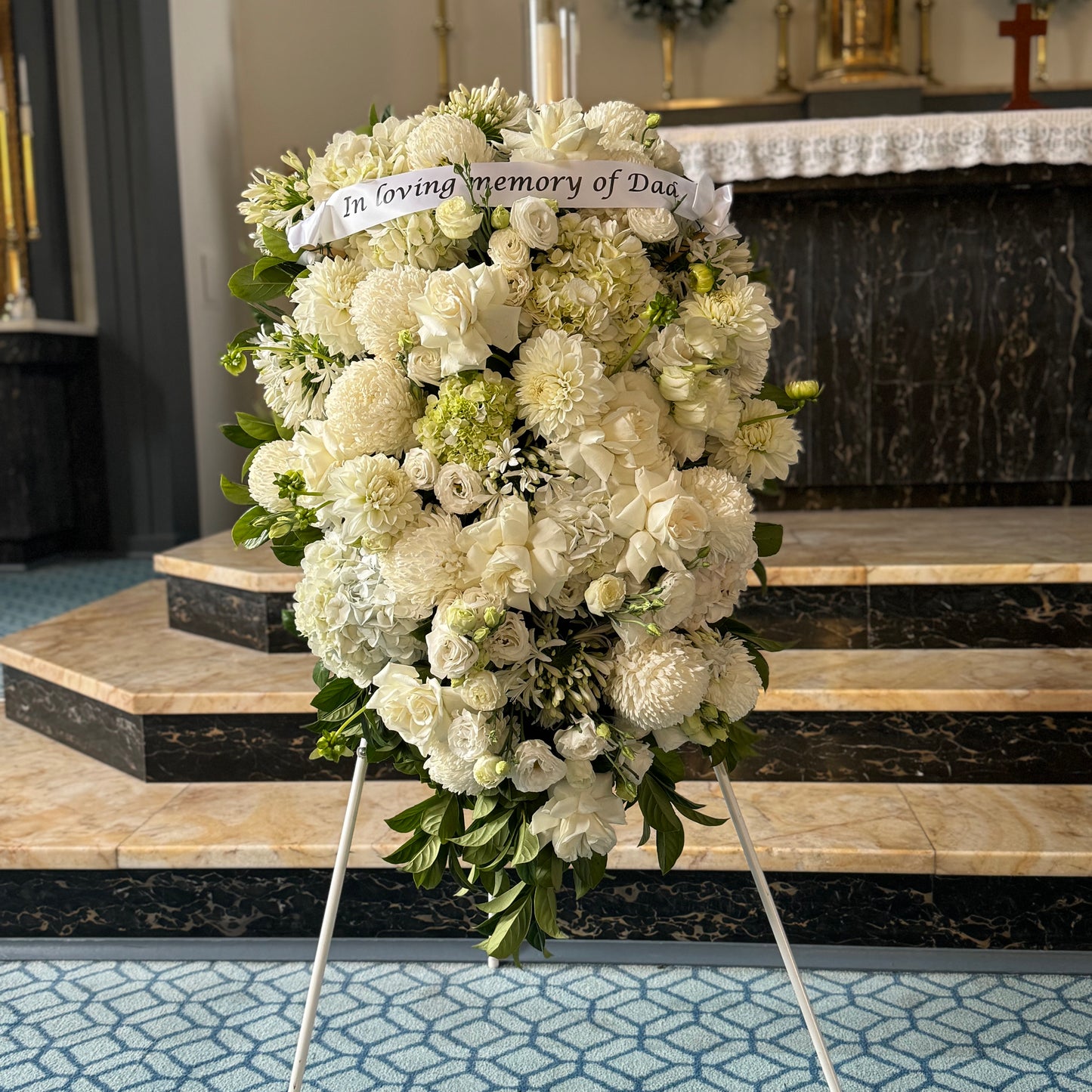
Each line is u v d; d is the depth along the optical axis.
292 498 1.47
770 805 2.48
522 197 1.42
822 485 4.63
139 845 2.32
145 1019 2.08
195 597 3.42
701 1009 2.06
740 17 6.91
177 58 6.36
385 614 1.40
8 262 6.50
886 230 4.50
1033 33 5.04
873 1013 2.04
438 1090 1.84
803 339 4.56
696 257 1.50
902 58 6.72
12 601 5.30
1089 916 2.17
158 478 6.55
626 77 7.00
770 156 4.29
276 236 1.55
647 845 2.23
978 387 4.52
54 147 6.44
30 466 6.21
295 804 2.56
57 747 3.10
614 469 1.38
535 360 1.35
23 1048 1.99
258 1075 1.89
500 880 1.52
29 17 6.36
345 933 2.30
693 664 1.41
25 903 2.36
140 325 6.44
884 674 2.74
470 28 7.20
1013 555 3.14
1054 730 2.56
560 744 1.39
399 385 1.39
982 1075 1.84
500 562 1.33
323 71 7.29
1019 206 4.43
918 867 2.17
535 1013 2.06
